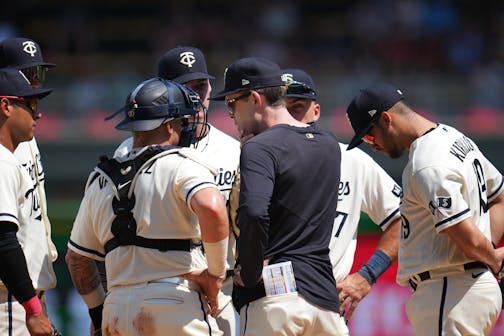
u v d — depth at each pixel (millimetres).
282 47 67188
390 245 19688
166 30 69375
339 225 19172
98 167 16219
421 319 17891
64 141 49969
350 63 64062
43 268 17562
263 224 15031
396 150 18047
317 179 16031
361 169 19609
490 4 67312
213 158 18750
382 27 66750
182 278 15633
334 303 16016
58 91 53625
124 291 15672
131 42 73375
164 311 15367
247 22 69125
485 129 49812
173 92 15984
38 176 18672
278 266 15688
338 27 70250
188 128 16359
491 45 64938
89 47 70625
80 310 28969
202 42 67562
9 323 16953
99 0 74938
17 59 19828
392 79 56344
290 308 15578
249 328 15844
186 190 15258
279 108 16469
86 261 17062
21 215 17000
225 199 18594
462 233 16734
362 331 28438
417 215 17641
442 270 17594
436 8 66875
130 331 15477
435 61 63625
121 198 15711
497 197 18531
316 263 15914
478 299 17422
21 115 17000
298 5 71188
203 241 15281
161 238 15508
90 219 16344
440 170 16875
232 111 16875
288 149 15828
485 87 52969
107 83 56625
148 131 16016
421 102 53375
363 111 17844
